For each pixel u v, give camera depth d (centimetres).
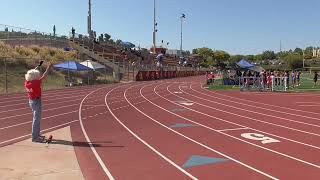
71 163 1050
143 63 8019
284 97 3200
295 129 1656
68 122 1775
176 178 943
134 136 1470
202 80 6706
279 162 1098
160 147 1286
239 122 1848
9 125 1652
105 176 953
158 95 3375
